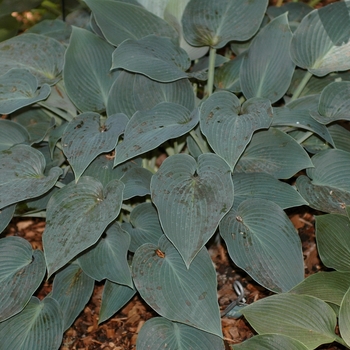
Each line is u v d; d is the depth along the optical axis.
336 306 1.11
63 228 1.11
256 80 1.30
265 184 1.17
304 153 1.18
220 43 1.31
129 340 1.22
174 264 1.11
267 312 1.06
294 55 1.29
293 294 1.06
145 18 1.34
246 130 1.13
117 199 1.12
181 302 1.08
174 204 1.09
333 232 1.13
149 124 1.18
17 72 1.29
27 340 1.11
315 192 1.18
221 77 1.36
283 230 1.11
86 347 1.22
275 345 1.02
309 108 1.26
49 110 1.40
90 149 1.16
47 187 1.14
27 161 1.19
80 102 1.30
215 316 1.07
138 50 1.27
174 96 1.28
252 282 1.28
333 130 1.31
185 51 1.32
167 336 1.09
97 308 1.28
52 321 1.13
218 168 1.12
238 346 1.03
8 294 1.12
